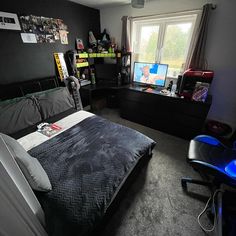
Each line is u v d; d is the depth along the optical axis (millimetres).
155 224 1277
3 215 542
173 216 1339
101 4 2959
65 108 2426
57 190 1048
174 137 2578
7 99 2061
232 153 1443
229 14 2078
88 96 3457
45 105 2148
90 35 3246
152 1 2637
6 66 2076
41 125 1918
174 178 1737
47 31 2457
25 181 690
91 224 922
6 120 1734
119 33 3312
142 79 3041
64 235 886
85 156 1365
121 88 2975
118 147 1476
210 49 2355
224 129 2389
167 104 2475
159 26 2809
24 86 2240
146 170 1849
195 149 1504
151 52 3113
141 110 2867
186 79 2266
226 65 2318
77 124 1945
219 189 1409
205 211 1376
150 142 1646
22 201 605
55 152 1427
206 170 1219
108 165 1264
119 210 1381
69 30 2840
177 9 2459
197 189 1597
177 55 2807
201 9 2236
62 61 2789
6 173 512
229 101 2479
